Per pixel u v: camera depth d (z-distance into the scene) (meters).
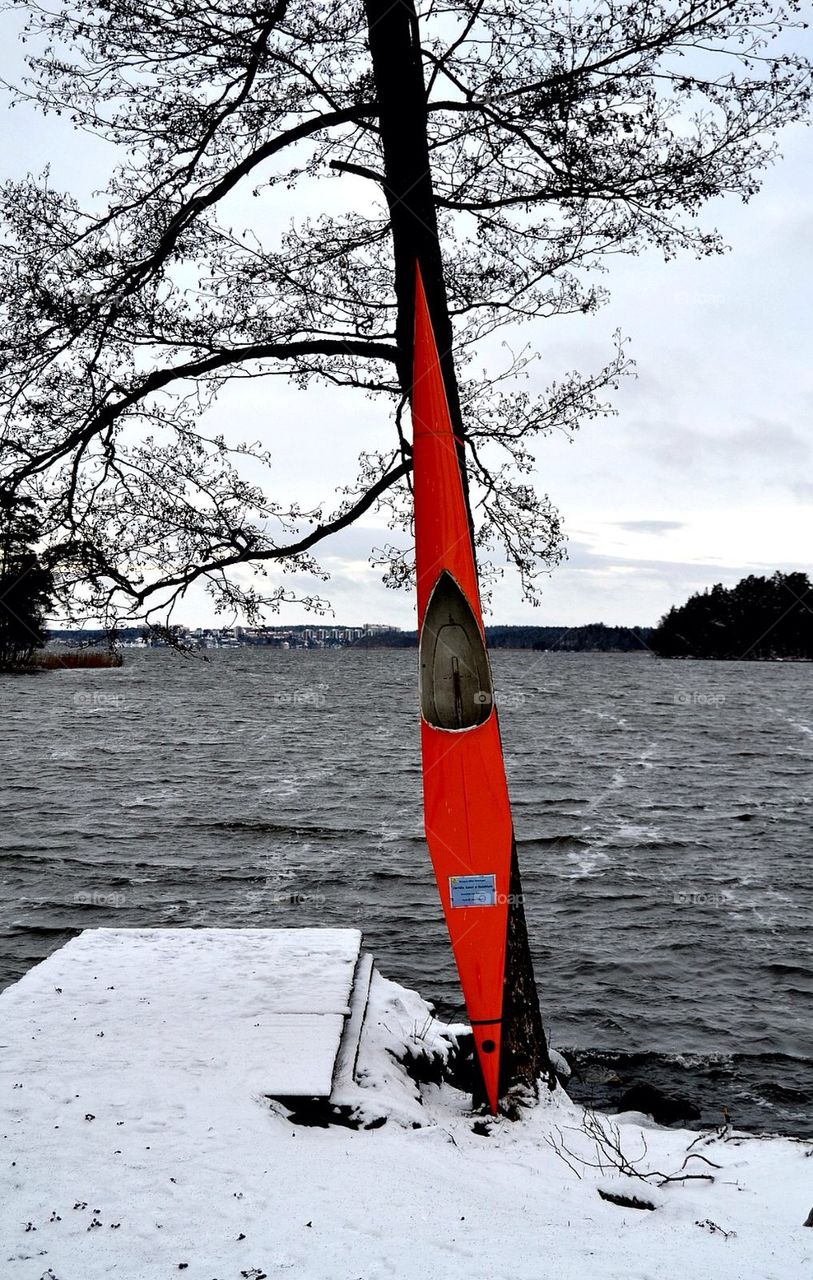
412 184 7.78
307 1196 4.90
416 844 25.48
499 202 8.30
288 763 41.56
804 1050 13.06
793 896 20.67
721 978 15.77
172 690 95.44
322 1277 4.01
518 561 9.33
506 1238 4.57
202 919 18.64
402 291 7.89
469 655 6.91
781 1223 5.14
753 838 26.88
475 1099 7.44
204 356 8.46
